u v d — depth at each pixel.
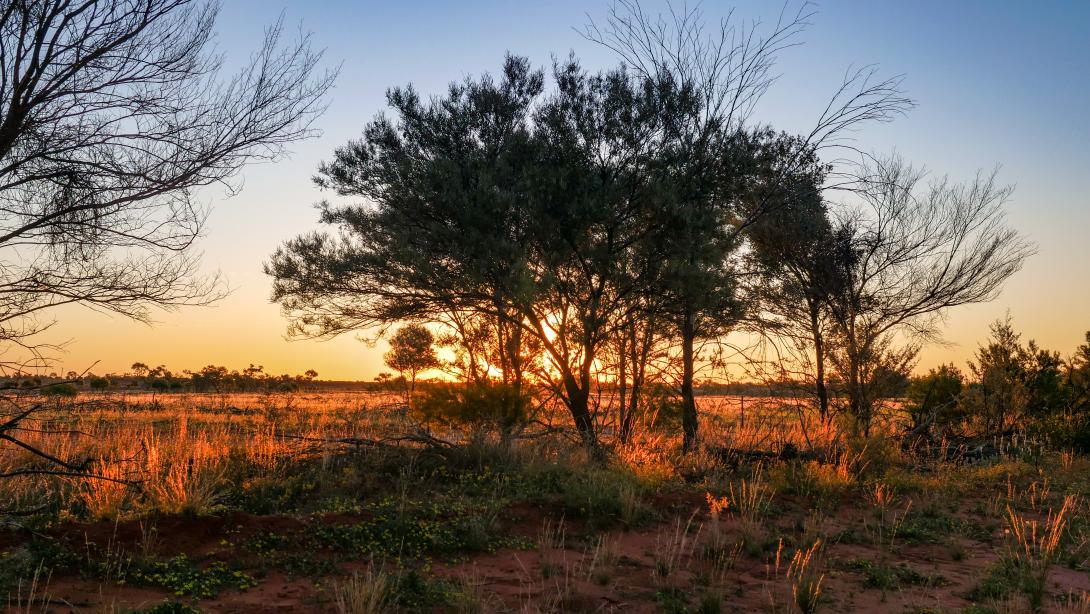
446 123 16.23
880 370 16.97
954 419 21.62
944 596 7.07
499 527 8.71
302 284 15.44
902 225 19.42
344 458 11.75
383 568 6.65
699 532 9.27
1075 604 6.82
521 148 15.41
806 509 11.22
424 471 11.38
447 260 15.45
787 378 17.48
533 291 13.83
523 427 14.76
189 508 7.95
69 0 6.86
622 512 9.68
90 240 7.16
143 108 7.29
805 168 17.66
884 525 10.23
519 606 6.13
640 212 15.52
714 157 15.98
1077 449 19.03
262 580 6.48
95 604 5.48
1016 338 22.98
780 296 18.41
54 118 7.09
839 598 6.88
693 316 16.38
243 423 20.59
